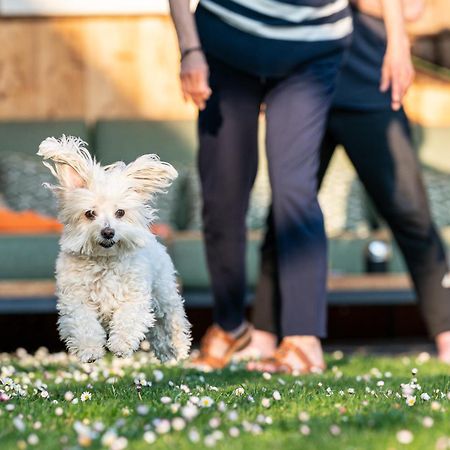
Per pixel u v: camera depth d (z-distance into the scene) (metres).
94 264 5.67
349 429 4.25
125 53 13.76
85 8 13.66
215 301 8.04
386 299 10.66
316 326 7.40
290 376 6.98
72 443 4.00
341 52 7.48
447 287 8.98
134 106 13.76
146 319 5.70
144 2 13.70
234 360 8.02
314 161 7.38
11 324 11.92
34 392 5.64
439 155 13.41
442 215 12.63
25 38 13.69
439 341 9.05
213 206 7.69
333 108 8.58
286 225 7.33
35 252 10.77
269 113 7.39
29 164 12.62
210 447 3.90
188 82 7.12
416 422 4.40
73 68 13.71
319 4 7.31
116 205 5.86
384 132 8.61
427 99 14.01
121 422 4.31
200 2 7.48
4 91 13.65
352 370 7.92
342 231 12.59
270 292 8.62
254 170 7.69
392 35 7.66
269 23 7.25
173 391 5.43
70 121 13.26
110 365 8.06
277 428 4.36
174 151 13.27
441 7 14.13
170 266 6.25
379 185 8.73
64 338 5.65
